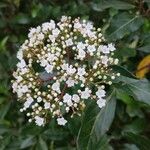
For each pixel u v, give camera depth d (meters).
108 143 0.30
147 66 0.29
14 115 0.33
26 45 0.25
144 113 0.32
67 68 0.23
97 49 0.24
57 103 0.24
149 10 0.28
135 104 0.30
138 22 0.27
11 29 0.34
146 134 0.33
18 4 0.34
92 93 0.24
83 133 0.24
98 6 0.28
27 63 0.26
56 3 0.34
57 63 0.24
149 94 0.24
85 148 0.24
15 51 0.33
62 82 0.24
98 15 0.31
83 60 0.24
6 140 0.32
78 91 0.23
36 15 0.33
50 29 0.25
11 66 0.30
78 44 0.24
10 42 0.34
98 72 0.23
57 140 0.32
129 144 0.31
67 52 0.24
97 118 0.24
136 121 0.31
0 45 0.33
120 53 0.27
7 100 0.32
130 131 0.29
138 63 0.30
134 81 0.24
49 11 0.33
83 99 0.24
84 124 0.24
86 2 0.33
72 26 0.27
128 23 0.27
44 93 0.24
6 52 0.33
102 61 0.24
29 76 0.24
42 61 0.24
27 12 0.34
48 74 0.24
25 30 0.34
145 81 0.24
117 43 0.28
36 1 0.34
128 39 0.29
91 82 0.24
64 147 0.32
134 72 0.30
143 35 0.28
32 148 0.32
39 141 0.31
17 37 0.34
